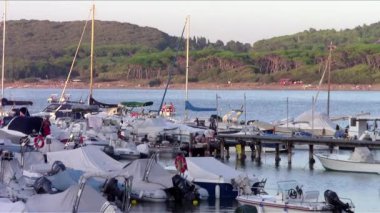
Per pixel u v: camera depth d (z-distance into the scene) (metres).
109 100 168.38
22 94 193.12
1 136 52.81
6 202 30.62
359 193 44.69
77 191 30.23
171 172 40.50
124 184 34.94
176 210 37.72
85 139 55.66
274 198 35.94
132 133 62.09
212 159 42.19
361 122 64.44
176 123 66.69
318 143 57.25
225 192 40.41
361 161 51.75
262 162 58.34
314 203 34.75
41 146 48.06
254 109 138.25
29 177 36.94
